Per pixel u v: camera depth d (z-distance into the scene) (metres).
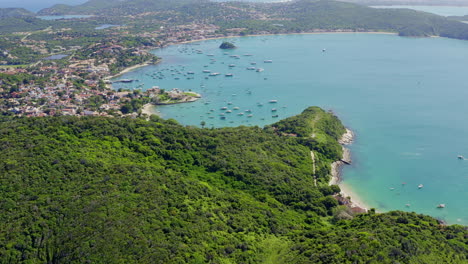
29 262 123.19
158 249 125.19
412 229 141.88
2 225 133.25
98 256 121.81
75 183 160.38
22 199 146.62
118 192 155.75
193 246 131.25
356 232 141.62
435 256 124.25
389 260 117.31
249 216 162.88
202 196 170.38
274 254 139.75
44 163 170.25
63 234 131.25
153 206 149.12
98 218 137.00
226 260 130.25
